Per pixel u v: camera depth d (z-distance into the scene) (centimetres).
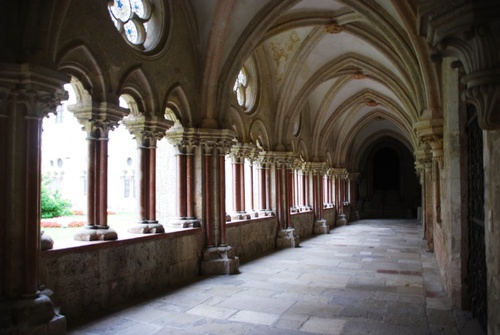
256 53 1163
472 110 488
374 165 3328
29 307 439
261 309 587
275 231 1288
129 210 1522
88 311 560
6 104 448
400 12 693
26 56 446
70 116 1513
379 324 516
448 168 604
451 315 550
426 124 732
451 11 231
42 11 458
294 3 857
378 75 1259
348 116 2064
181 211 836
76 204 1470
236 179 1092
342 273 858
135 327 505
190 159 846
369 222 2453
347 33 1131
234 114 1047
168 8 766
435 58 276
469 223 565
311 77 1286
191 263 816
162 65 742
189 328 503
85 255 557
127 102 702
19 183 455
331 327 506
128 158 1537
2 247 444
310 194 1772
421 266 943
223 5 789
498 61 229
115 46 624
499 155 252
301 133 1650
